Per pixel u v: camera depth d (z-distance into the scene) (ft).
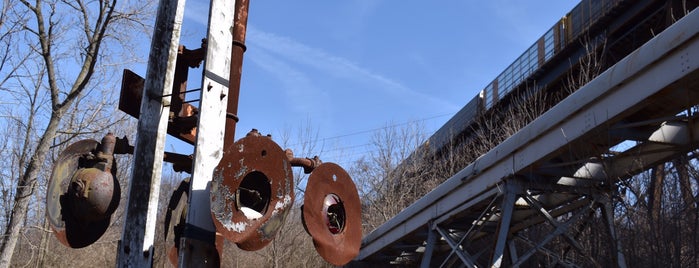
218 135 16.22
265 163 16.08
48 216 16.15
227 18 17.26
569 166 43.06
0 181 61.82
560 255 49.55
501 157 44.73
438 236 60.95
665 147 37.88
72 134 54.44
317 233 19.20
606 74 35.73
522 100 91.04
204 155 15.71
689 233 31.19
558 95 86.48
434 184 104.37
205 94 16.08
